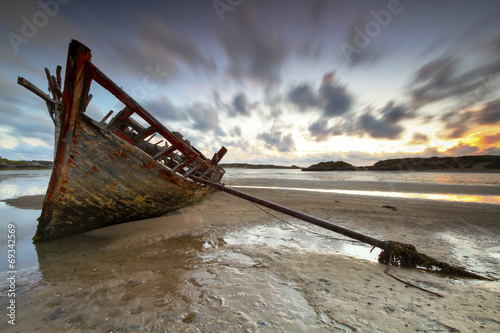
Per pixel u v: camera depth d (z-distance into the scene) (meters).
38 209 8.32
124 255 4.10
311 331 2.06
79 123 4.38
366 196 11.46
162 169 5.61
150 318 2.28
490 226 5.98
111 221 5.69
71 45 3.78
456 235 5.30
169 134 5.55
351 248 4.56
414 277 3.24
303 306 2.48
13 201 10.05
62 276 3.26
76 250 4.33
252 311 2.39
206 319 2.25
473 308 2.41
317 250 4.35
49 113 6.48
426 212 7.62
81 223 5.20
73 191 4.74
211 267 3.56
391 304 2.51
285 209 4.64
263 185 18.16
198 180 6.64
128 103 4.79
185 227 5.90
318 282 3.05
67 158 4.47
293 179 25.67
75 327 2.15
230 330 2.08
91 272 3.40
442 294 2.75
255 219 6.86
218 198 10.85
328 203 9.33
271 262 3.74
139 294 2.76
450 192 13.06
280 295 2.72
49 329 2.12
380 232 5.54
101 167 4.88
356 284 3.00
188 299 2.63
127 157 5.06
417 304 2.51
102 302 2.58
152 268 3.54
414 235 5.32
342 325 2.14
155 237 5.12
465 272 3.28
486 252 4.25
